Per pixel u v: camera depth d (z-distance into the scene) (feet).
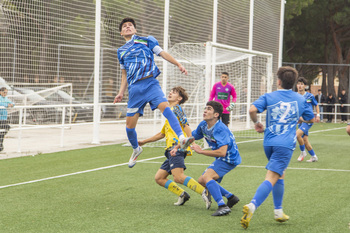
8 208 31.45
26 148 65.51
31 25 70.38
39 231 25.99
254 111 27.27
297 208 31.78
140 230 26.21
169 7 80.18
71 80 80.59
